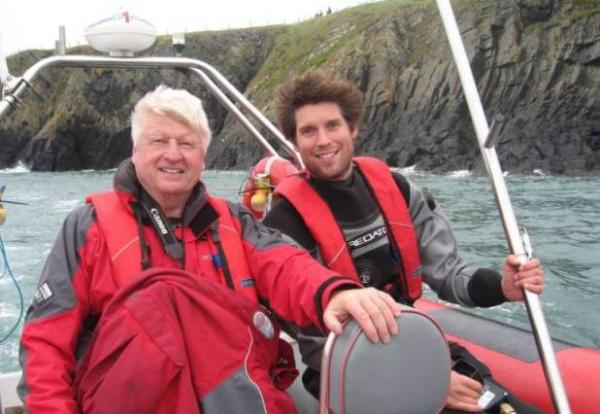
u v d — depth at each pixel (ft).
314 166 5.63
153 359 3.84
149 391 3.80
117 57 7.22
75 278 4.45
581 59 80.12
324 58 112.16
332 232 5.52
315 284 4.19
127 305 4.01
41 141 124.47
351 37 110.52
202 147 4.81
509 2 86.33
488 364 6.70
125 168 4.77
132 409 3.80
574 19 81.30
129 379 3.79
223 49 141.28
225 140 103.09
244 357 4.15
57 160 125.29
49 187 72.08
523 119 81.82
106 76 123.75
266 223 5.75
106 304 4.46
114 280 4.46
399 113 94.48
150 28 7.15
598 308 16.14
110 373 3.85
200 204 4.75
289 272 4.55
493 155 4.99
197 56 139.33
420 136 88.69
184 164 4.64
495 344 6.97
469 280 5.72
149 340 3.91
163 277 4.20
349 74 100.68
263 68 131.44
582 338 13.71
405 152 88.99
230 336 4.14
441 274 6.02
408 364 3.66
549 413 5.91
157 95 4.76
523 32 84.99
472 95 5.16
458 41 5.31
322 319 4.07
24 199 53.72
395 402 3.65
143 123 4.68
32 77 6.55
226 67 139.95
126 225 4.58
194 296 4.14
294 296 4.39
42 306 4.36
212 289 4.26
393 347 3.62
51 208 44.78
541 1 84.99
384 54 99.76
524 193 51.11
